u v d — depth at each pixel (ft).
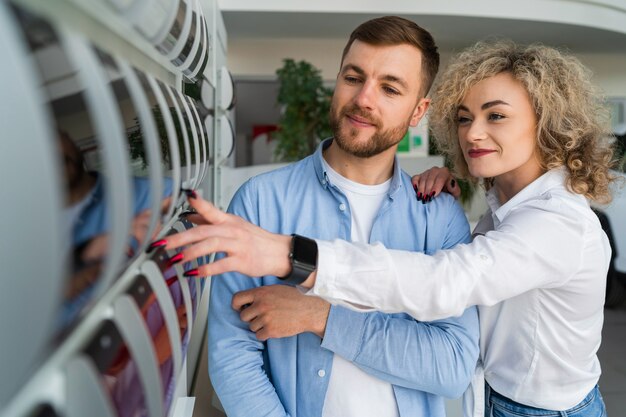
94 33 1.34
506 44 4.31
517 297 4.31
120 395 1.43
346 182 4.29
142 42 1.84
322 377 3.96
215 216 2.65
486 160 4.23
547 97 3.99
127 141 1.37
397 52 3.82
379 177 4.31
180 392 4.30
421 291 3.07
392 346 3.77
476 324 4.22
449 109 4.41
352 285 2.98
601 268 3.92
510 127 4.07
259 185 4.25
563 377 4.36
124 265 1.55
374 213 4.32
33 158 0.87
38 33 0.95
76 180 1.03
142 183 1.55
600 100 4.41
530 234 3.55
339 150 4.25
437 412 4.21
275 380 4.02
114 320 1.55
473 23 15.76
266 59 18.53
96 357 1.36
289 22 15.65
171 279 2.39
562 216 3.72
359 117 3.90
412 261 3.13
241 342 3.89
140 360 1.65
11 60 0.83
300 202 4.23
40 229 0.90
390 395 4.02
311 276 2.95
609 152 4.26
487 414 4.89
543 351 4.26
